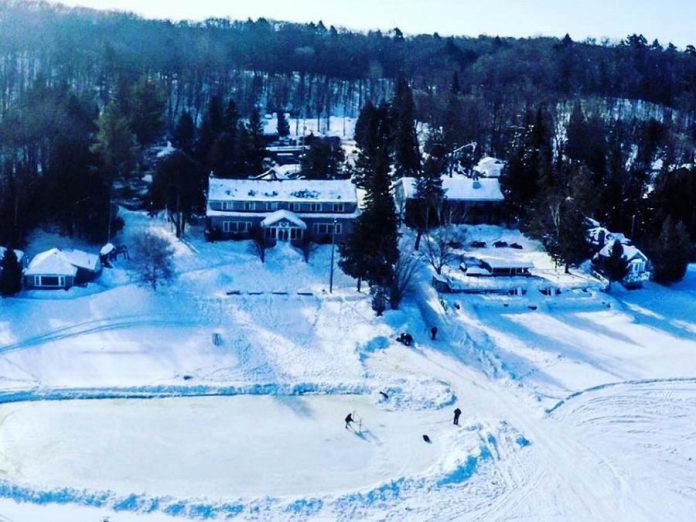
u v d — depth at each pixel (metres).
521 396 76.50
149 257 94.12
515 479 62.69
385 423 71.12
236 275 99.06
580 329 91.94
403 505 58.62
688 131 184.25
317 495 59.12
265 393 76.00
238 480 61.41
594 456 66.44
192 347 82.94
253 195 111.69
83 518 55.06
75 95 134.88
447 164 142.00
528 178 121.25
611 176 133.62
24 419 69.25
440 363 82.62
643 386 79.31
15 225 101.69
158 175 108.50
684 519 58.53
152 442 66.44
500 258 107.75
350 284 98.69
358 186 130.00
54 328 84.75
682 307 100.38
